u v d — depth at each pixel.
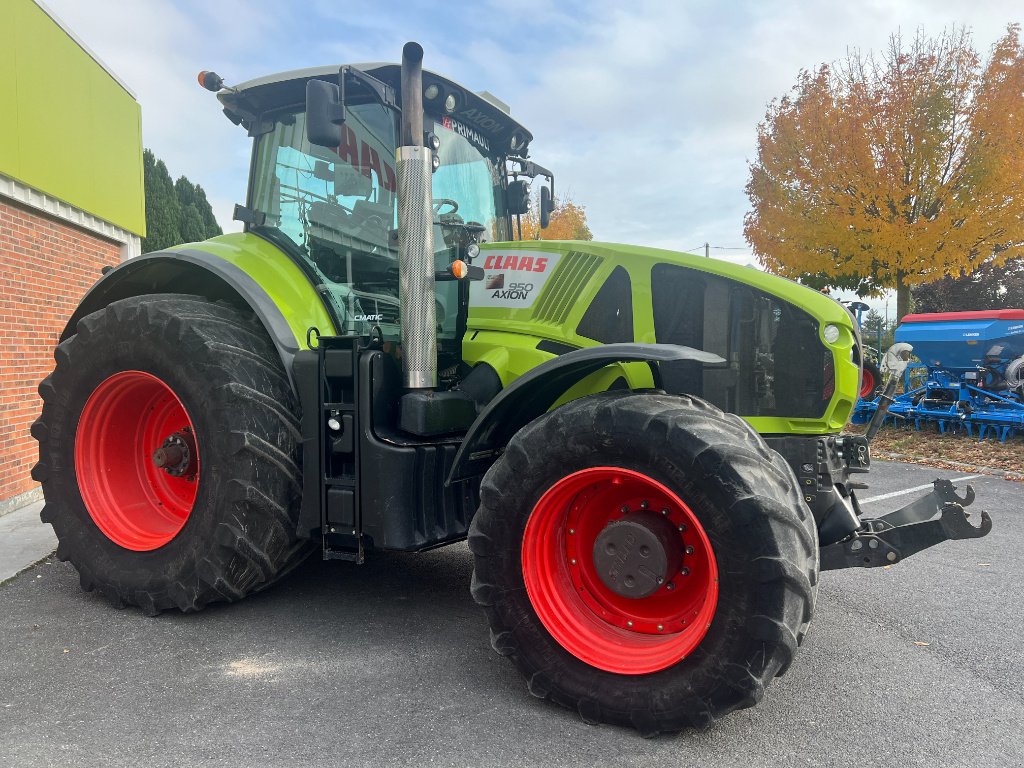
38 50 6.09
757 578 2.23
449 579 4.04
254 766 2.20
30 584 3.89
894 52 11.81
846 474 3.14
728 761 2.26
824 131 11.73
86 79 7.06
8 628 3.28
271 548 3.29
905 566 4.41
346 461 3.22
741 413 3.13
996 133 10.94
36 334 6.19
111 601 3.52
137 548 3.50
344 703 2.60
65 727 2.41
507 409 2.96
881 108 11.51
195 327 3.36
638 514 2.59
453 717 2.51
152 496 3.82
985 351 9.48
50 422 3.75
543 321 3.44
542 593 2.62
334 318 3.67
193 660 2.95
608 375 3.21
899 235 11.55
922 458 8.53
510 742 2.36
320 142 3.05
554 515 2.64
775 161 12.55
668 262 3.26
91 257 7.39
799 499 2.49
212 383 3.25
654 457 2.37
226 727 2.42
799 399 3.07
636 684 2.41
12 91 5.66
